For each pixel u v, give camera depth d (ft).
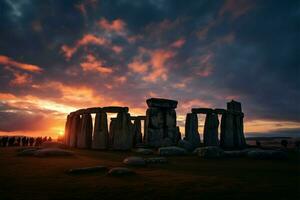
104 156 64.39
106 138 86.17
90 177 35.29
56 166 44.27
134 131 114.42
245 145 106.42
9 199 24.95
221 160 58.34
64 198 25.43
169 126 97.19
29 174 37.19
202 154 63.41
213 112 98.12
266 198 25.61
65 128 108.68
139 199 25.29
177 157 63.72
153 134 93.71
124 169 37.76
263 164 51.47
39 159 53.57
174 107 100.99
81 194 26.81
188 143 85.15
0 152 69.62
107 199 25.27
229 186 30.32
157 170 42.47
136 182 32.27
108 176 35.99
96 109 89.81
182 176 36.68
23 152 61.72
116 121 85.97
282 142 112.06
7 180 33.09
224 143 99.35
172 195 26.55
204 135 97.19
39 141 115.44
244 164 51.44
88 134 92.73
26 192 27.45
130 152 76.28
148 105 98.43
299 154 72.64
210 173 40.01
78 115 98.53
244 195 26.61
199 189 28.84
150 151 71.56
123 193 27.20
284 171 42.47
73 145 95.71
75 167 43.19
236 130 104.06
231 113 101.81
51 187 29.58
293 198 25.57
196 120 97.25
